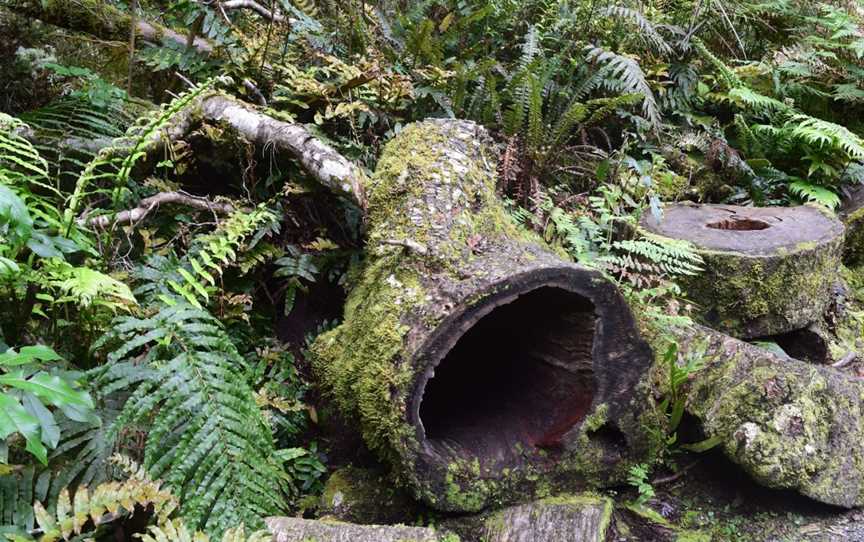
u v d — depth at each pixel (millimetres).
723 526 2648
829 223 3832
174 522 1831
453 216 2646
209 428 2027
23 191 2273
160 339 2131
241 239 2930
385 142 3561
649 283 3174
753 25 5953
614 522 2598
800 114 4801
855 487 2664
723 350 2869
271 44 3828
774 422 2637
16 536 1697
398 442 2297
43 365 2049
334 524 2131
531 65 4180
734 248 3438
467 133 3045
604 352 2541
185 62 3797
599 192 4109
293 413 2756
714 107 5383
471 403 2951
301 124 3262
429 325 2256
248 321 2844
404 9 5004
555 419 2703
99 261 2455
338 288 3135
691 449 2771
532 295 2553
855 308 4281
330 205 3072
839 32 5438
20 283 2119
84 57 4000
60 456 1983
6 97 3521
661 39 4820
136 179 3229
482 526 2459
